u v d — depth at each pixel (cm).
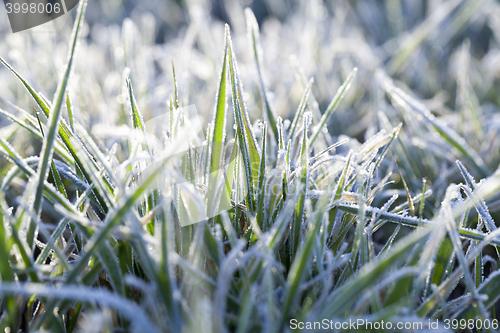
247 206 23
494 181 23
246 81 42
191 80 42
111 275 21
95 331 18
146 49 47
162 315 19
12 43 44
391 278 19
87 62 47
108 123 33
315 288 21
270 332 19
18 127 26
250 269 21
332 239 24
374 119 38
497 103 46
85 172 22
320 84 41
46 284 21
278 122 24
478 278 22
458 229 22
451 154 33
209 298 20
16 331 20
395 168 31
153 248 21
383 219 23
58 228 22
